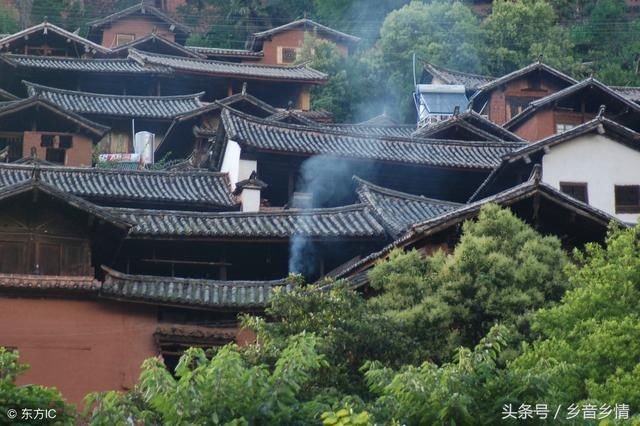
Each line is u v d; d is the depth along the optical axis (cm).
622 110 9581
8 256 5709
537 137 9594
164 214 6569
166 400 2858
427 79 12550
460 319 4541
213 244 6575
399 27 13412
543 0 15138
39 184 5662
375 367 3216
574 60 14350
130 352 5678
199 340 5719
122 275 5788
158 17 14562
